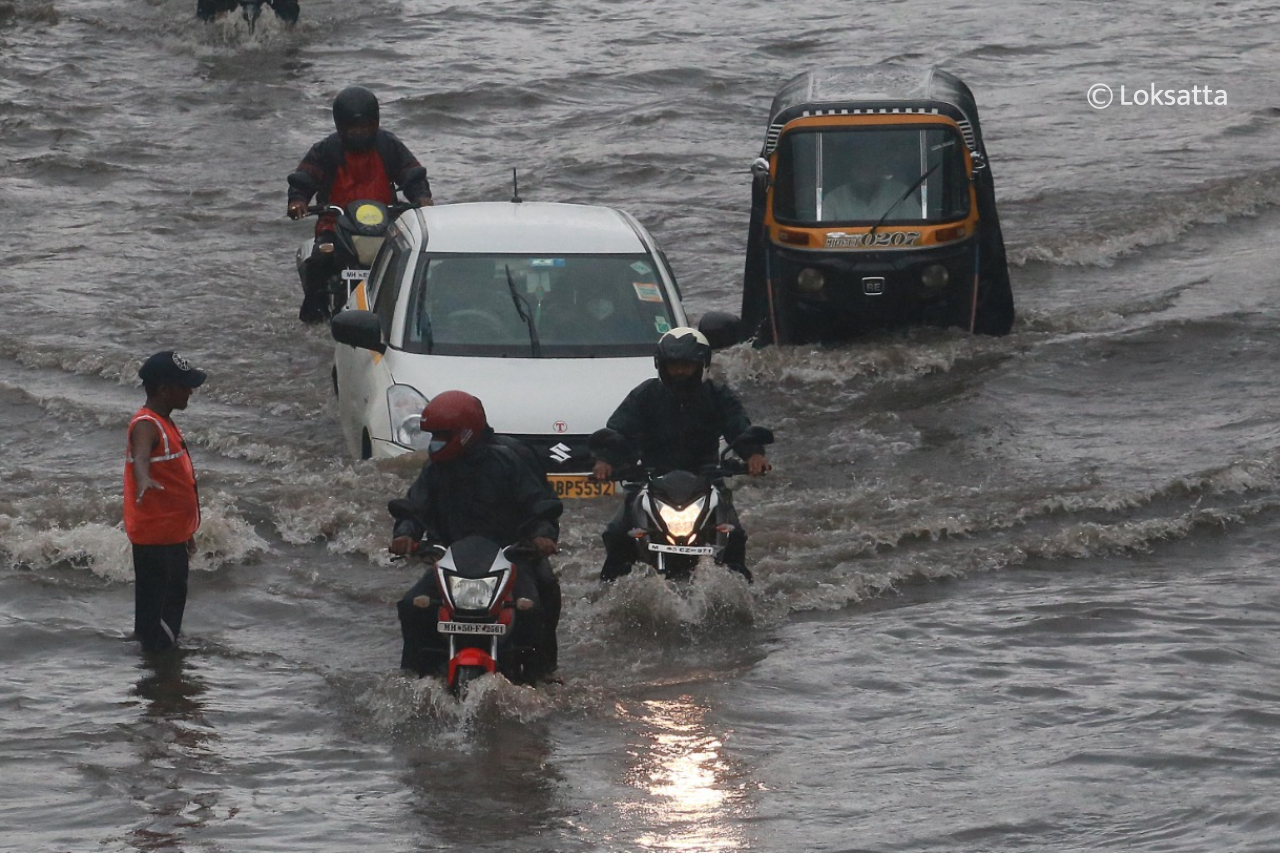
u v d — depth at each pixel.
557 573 38.75
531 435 42.53
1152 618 35.75
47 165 85.75
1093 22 128.38
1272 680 32.16
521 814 26.83
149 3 130.88
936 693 32.00
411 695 31.59
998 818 26.33
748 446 36.03
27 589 37.97
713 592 36.09
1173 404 52.31
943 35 123.06
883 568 39.00
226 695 32.31
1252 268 68.56
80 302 64.19
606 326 45.75
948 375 56.28
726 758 29.16
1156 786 27.42
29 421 50.91
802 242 59.72
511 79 106.75
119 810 26.89
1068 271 69.50
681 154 89.06
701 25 125.81
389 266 49.47
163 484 34.34
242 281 67.75
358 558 40.50
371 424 44.47
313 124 96.62
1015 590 38.03
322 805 27.19
